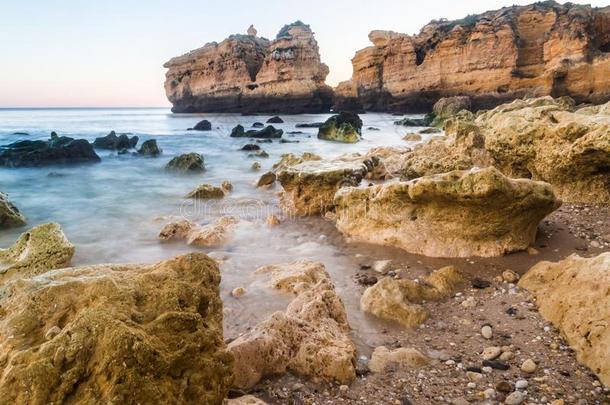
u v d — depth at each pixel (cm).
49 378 227
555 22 5062
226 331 488
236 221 948
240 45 7938
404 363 412
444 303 547
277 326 427
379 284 548
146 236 898
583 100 4494
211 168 1867
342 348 413
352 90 7019
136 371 235
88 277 304
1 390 226
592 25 4844
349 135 2858
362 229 816
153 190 1416
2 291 321
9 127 4978
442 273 603
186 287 302
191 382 261
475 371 401
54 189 1448
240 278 643
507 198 641
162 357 248
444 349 443
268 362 396
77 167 1939
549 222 793
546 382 377
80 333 243
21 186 1502
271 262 715
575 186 904
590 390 363
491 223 675
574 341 421
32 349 243
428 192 682
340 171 1025
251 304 554
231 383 290
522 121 1003
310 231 890
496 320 493
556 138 902
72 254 744
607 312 408
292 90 7319
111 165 2002
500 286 579
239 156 2262
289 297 569
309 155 1603
